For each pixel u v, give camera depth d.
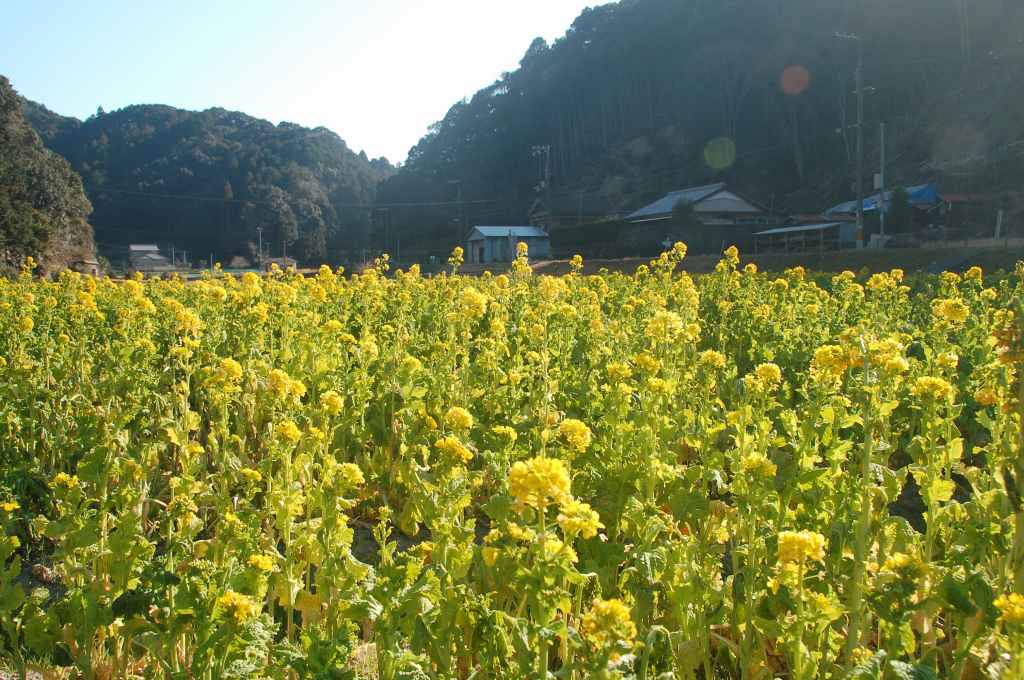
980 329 9.02
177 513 4.16
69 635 3.93
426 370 7.25
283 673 3.41
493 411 7.01
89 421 6.12
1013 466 3.92
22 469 5.83
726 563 5.34
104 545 4.11
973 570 3.69
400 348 7.50
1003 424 4.72
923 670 2.94
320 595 3.84
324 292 10.83
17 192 48.09
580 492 5.03
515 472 3.03
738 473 4.23
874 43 84.06
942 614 4.39
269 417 7.17
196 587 3.40
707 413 5.85
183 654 3.87
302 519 5.47
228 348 8.60
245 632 3.27
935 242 40.31
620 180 97.56
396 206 97.81
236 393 7.02
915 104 77.00
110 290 15.25
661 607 4.27
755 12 101.06
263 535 4.56
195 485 4.68
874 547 4.59
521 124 104.69
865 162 74.06
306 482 5.05
